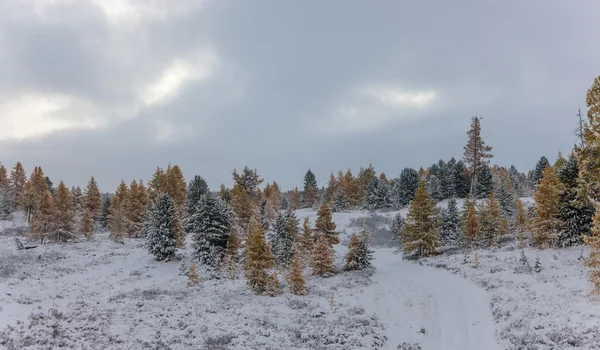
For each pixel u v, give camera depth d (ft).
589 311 57.21
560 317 57.21
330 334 64.75
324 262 113.70
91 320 61.05
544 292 69.82
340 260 139.03
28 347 45.50
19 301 68.90
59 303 71.56
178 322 64.59
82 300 76.84
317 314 75.87
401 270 114.32
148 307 73.61
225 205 144.05
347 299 86.74
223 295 90.79
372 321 72.43
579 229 97.30
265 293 91.09
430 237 127.13
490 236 127.44
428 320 71.51
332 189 351.25
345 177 320.91
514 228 145.18
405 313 76.23
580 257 85.40
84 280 108.68
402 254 143.43
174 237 145.48
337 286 98.53
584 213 96.94
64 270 118.62
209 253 131.13
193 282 106.11
